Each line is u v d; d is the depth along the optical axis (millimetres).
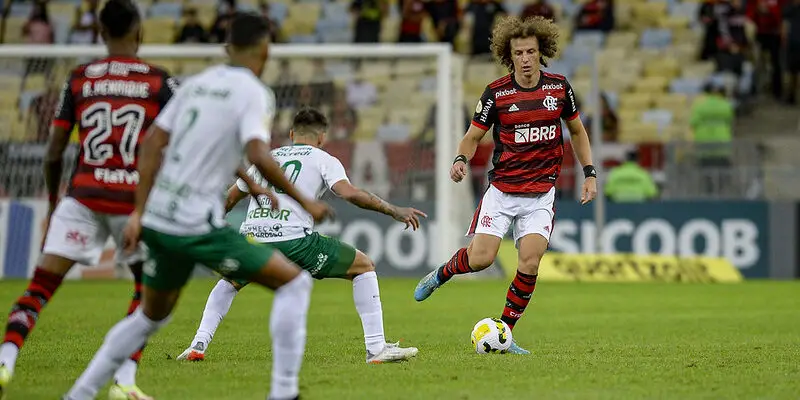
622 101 89375
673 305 49469
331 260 26438
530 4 94438
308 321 39781
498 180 29422
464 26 93125
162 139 18484
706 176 70938
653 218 70500
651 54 93188
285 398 18484
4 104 66125
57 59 66438
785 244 70250
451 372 24562
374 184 68062
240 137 18094
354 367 25547
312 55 66062
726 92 86562
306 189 26172
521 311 29344
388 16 95188
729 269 69062
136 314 19234
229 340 32594
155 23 92375
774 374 24547
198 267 69062
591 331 36812
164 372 24594
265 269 18406
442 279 30578
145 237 18375
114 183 20641
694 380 23438
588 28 94000
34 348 30000
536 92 29031
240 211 62469
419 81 71750
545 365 26000
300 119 26953
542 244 29047
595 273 67812
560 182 70250
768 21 90000
